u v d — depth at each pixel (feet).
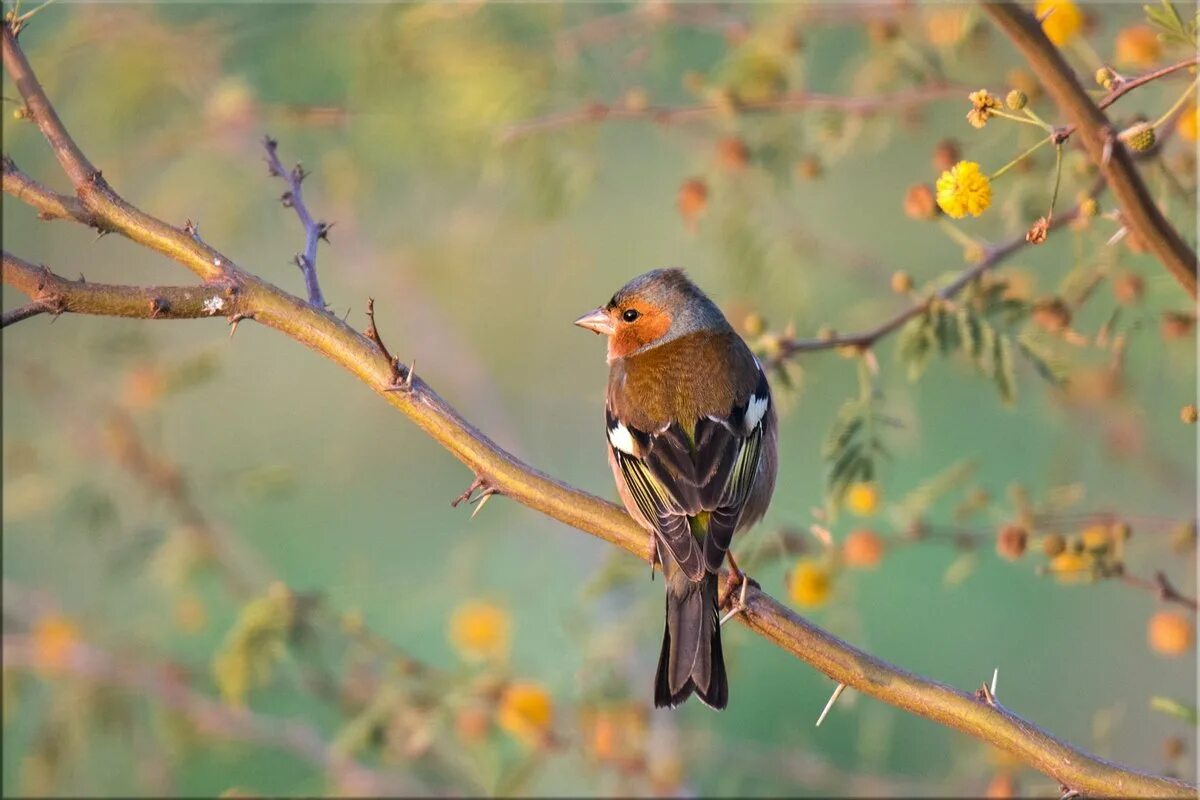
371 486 51.96
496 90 36.63
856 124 33.06
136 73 41.01
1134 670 44.96
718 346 28.17
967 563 30.01
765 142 33.94
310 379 54.54
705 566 23.85
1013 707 44.52
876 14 33.37
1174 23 21.76
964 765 34.40
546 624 39.34
